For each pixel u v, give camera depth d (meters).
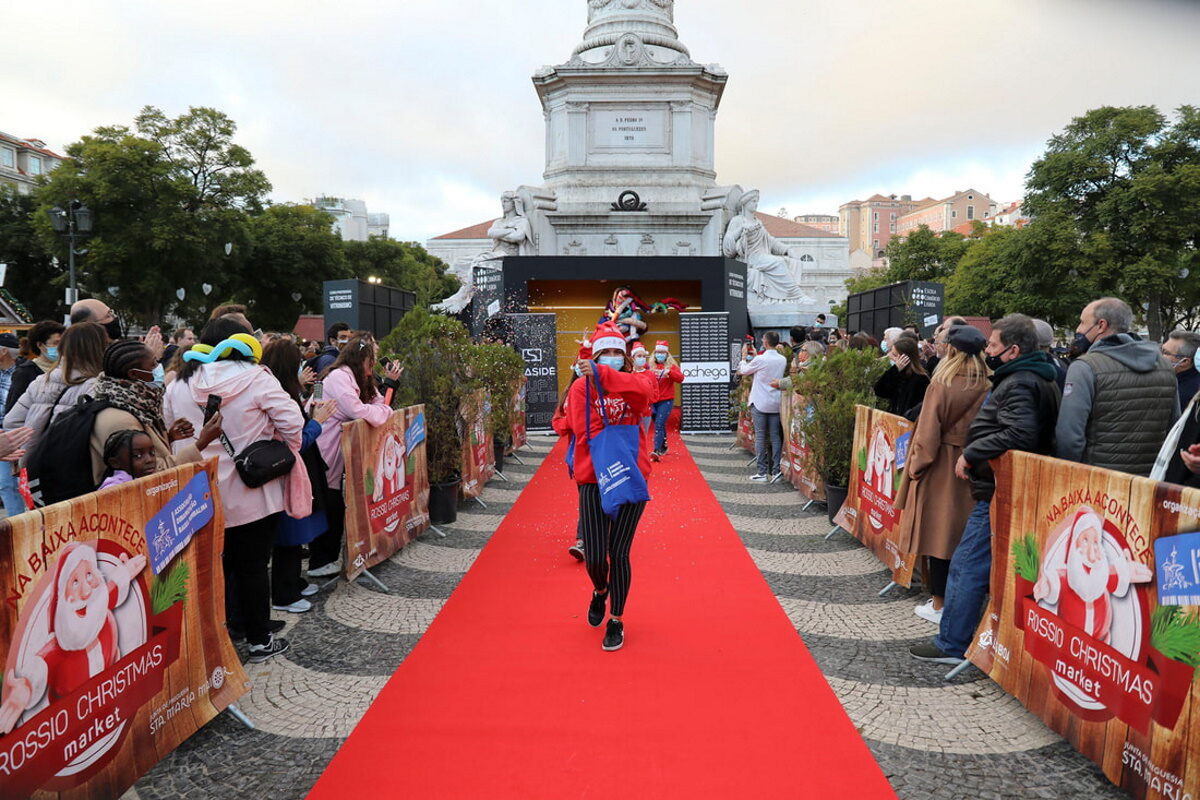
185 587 2.91
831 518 6.34
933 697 3.31
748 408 10.41
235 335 3.70
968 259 32.28
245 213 30.72
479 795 2.51
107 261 26.52
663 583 4.78
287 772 2.73
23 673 2.08
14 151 52.03
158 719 2.71
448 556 5.46
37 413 4.73
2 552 2.00
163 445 3.18
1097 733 2.62
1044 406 3.35
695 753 2.78
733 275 13.90
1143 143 26.45
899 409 5.31
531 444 11.39
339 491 4.94
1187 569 2.22
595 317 14.92
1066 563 2.83
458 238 69.19
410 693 3.27
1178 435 2.94
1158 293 26.73
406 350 6.58
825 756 2.77
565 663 3.57
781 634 3.95
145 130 28.44
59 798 2.21
